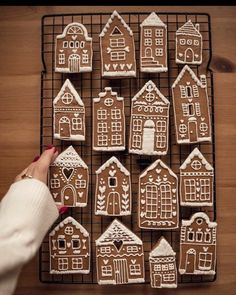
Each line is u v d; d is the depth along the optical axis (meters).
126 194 0.80
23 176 0.77
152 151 0.81
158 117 0.81
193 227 0.80
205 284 0.84
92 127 0.83
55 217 0.76
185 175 0.81
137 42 0.86
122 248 0.80
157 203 0.80
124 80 0.86
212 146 0.85
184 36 0.83
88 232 0.83
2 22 0.88
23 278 0.84
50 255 0.80
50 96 0.86
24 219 0.67
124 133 0.81
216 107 0.86
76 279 0.83
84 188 0.81
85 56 0.82
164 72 0.84
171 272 0.80
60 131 0.81
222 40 0.87
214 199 0.83
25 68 0.87
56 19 0.87
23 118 0.86
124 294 0.83
